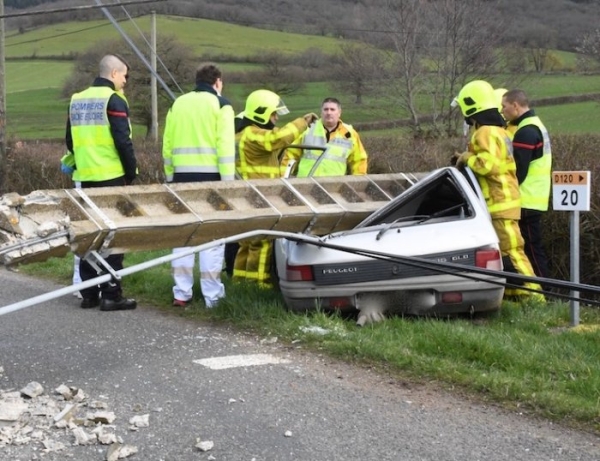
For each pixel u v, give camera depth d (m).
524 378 5.58
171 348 6.48
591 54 30.64
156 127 30.28
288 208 6.85
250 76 35.50
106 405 5.14
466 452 4.48
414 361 5.88
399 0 28.42
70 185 16.86
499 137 7.80
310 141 9.04
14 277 10.03
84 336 6.86
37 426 4.80
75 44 43.62
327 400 5.27
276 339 6.68
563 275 9.20
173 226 5.89
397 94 28.52
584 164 9.45
